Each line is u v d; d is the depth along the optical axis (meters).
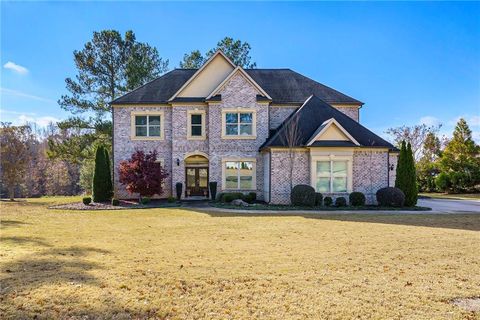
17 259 8.56
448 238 11.18
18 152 32.75
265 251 9.40
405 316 5.28
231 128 26.02
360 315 5.31
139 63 34.09
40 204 26.05
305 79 30.38
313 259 8.52
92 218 16.95
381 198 21.47
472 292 6.28
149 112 27.22
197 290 6.34
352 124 24.27
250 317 5.25
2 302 5.77
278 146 22.41
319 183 22.36
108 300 5.88
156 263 8.16
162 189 26.56
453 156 39.50
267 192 24.02
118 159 27.05
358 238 11.23
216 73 27.48
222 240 10.99
